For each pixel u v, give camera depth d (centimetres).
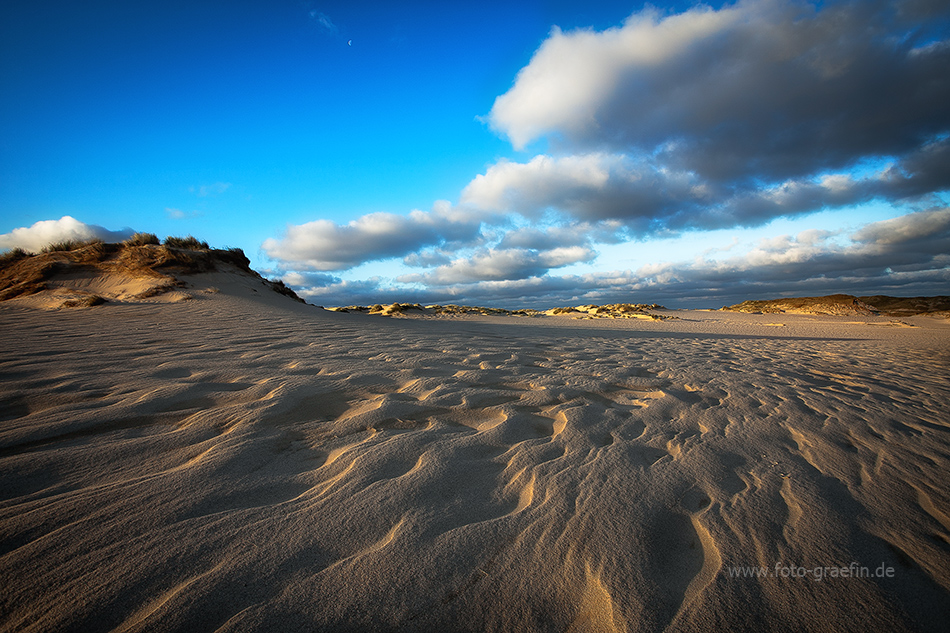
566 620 100
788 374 432
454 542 125
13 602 98
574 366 405
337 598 103
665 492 160
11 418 210
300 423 219
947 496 165
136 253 1129
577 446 202
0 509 132
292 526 129
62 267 1039
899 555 126
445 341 543
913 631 99
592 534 131
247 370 322
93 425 201
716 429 237
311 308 1102
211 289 1000
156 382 276
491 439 206
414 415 238
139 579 106
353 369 337
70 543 117
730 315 2727
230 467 165
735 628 99
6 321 589
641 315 2191
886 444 222
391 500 146
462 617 99
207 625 94
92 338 452
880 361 580
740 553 125
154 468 163
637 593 108
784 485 170
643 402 291
